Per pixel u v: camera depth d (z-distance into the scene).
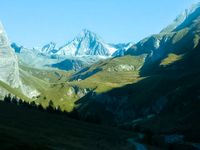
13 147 91.69
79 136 179.50
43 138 136.12
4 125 149.88
